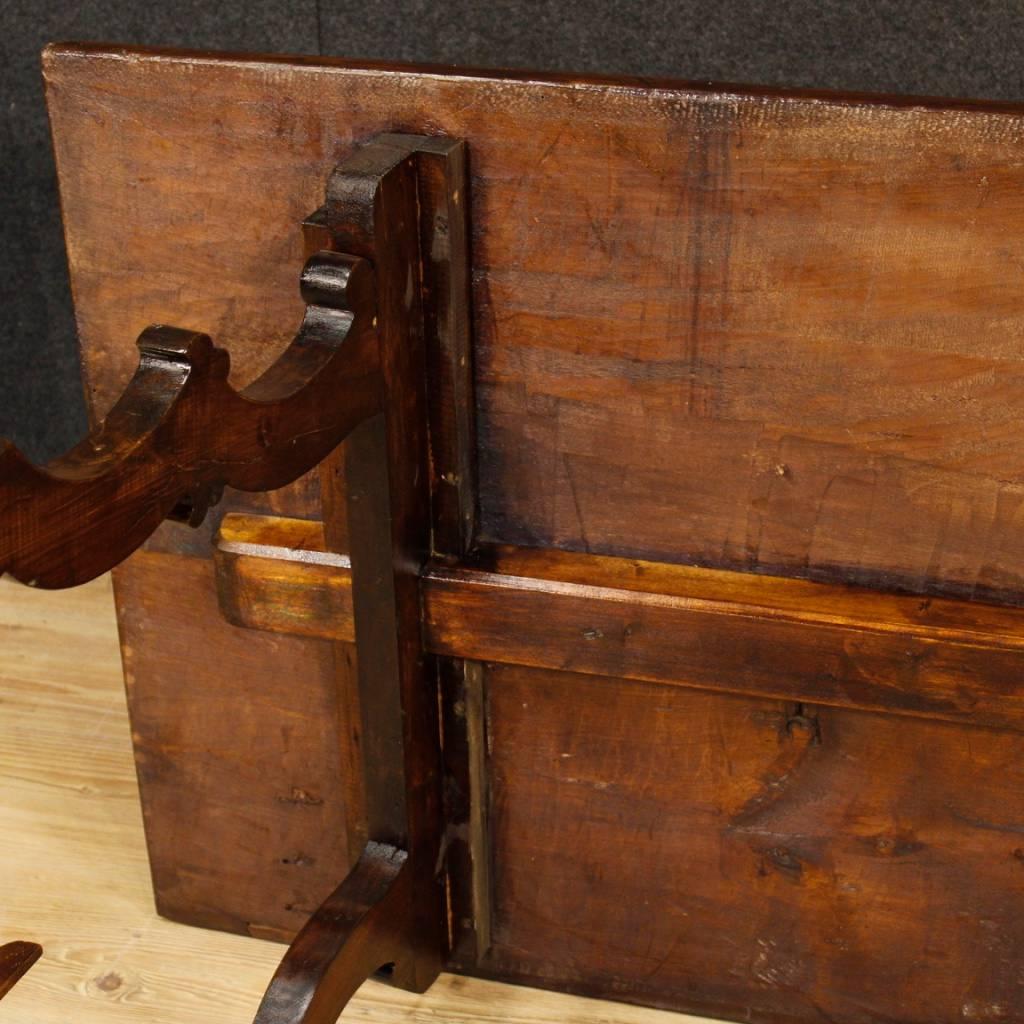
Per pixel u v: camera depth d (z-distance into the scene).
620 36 1.75
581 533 1.31
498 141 1.17
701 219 1.15
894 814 1.32
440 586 1.29
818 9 1.68
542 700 1.35
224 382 1.02
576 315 1.21
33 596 2.04
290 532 1.35
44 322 2.09
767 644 1.25
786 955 1.41
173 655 1.44
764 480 1.24
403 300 1.18
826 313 1.16
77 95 1.23
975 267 1.12
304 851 1.49
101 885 1.60
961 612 1.23
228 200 1.24
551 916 1.45
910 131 1.09
